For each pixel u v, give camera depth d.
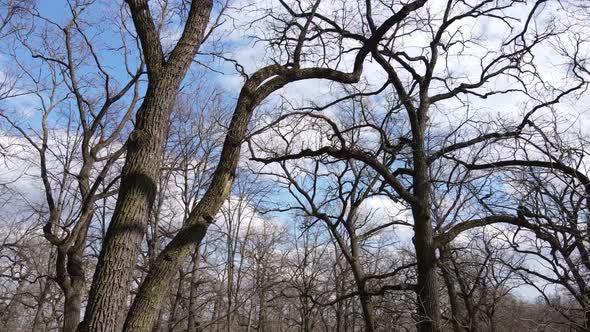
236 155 6.30
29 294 23.88
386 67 12.71
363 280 13.79
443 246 12.21
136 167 5.78
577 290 9.13
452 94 13.59
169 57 6.46
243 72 8.80
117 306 5.28
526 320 9.19
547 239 9.24
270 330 25.39
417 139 12.78
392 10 12.69
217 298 19.86
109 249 5.40
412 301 12.95
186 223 5.78
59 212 13.54
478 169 11.98
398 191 12.02
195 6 6.78
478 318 13.38
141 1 6.62
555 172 8.22
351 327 22.23
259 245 22.30
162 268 5.43
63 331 11.38
